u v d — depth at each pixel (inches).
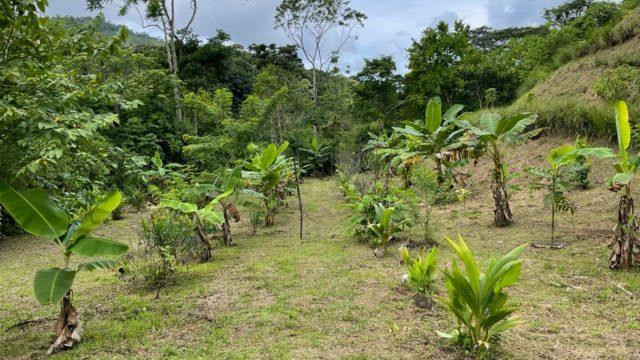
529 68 1151.0
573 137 493.7
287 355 157.5
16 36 159.8
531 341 162.2
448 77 1170.6
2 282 290.8
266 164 426.0
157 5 933.8
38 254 386.6
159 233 251.0
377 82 1255.5
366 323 184.1
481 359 144.3
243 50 1836.9
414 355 154.4
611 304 193.0
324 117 1067.3
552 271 239.3
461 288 146.3
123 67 770.2
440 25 1208.8
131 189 216.2
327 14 1355.8
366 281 239.3
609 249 268.1
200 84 1171.9
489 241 316.2
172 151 799.1
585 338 163.5
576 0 1657.2
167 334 181.8
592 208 365.7
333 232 403.5
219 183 400.2
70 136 153.5
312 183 911.0
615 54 607.8
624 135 226.7
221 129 689.0
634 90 481.1
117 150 202.7
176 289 242.4
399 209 332.8
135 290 245.4
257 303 214.1
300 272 265.1
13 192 141.8
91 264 161.2
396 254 296.0
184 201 341.7
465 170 581.6
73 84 179.5
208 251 312.7
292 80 1288.1
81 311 214.4
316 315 195.2
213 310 207.2
